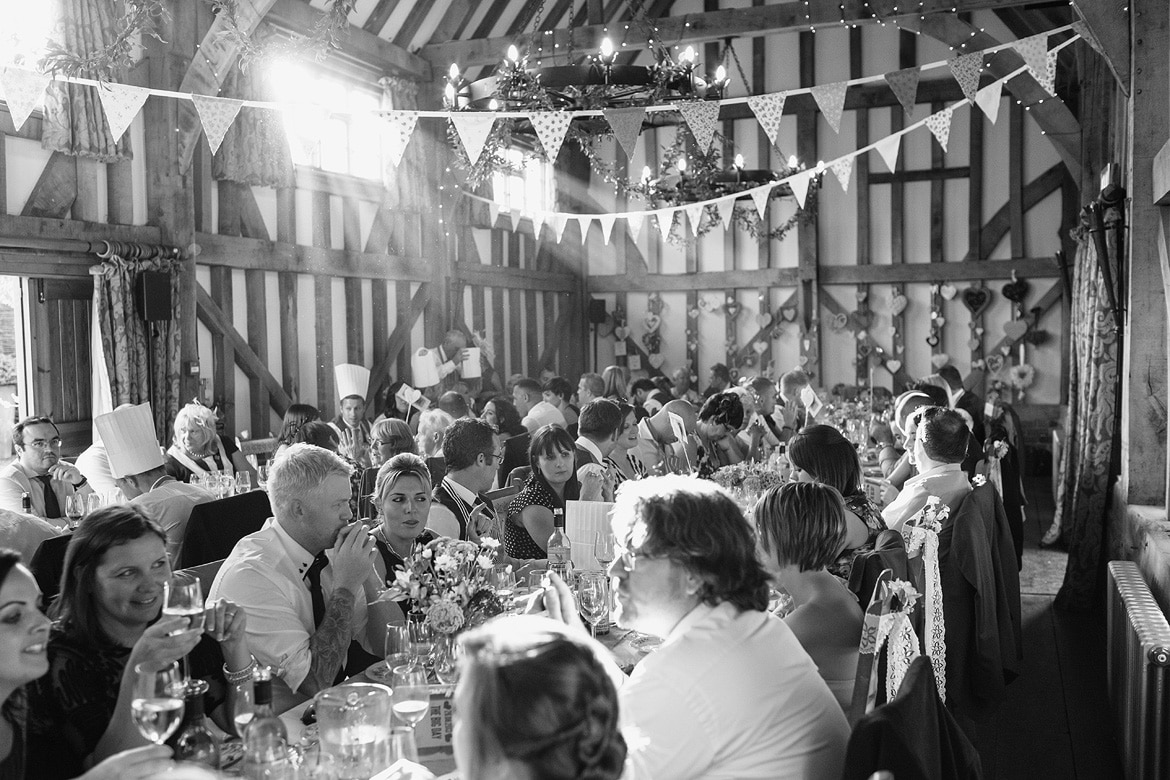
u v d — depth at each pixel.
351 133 9.68
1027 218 12.94
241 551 2.80
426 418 6.53
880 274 13.38
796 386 8.52
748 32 10.02
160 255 7.16
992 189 13.02
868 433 8.76
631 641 3.05
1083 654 5.42
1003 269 12.97
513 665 1.13
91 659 2.20
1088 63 9.84
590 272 14.51
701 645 1.82
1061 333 12.80
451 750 2.25
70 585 2.20
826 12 9.78
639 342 14.43
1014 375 12.96
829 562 2.56
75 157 6.72
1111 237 6.12
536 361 13.22
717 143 13.62
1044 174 12.83
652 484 1.97
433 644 2.46
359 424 8.05
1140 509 5.25
